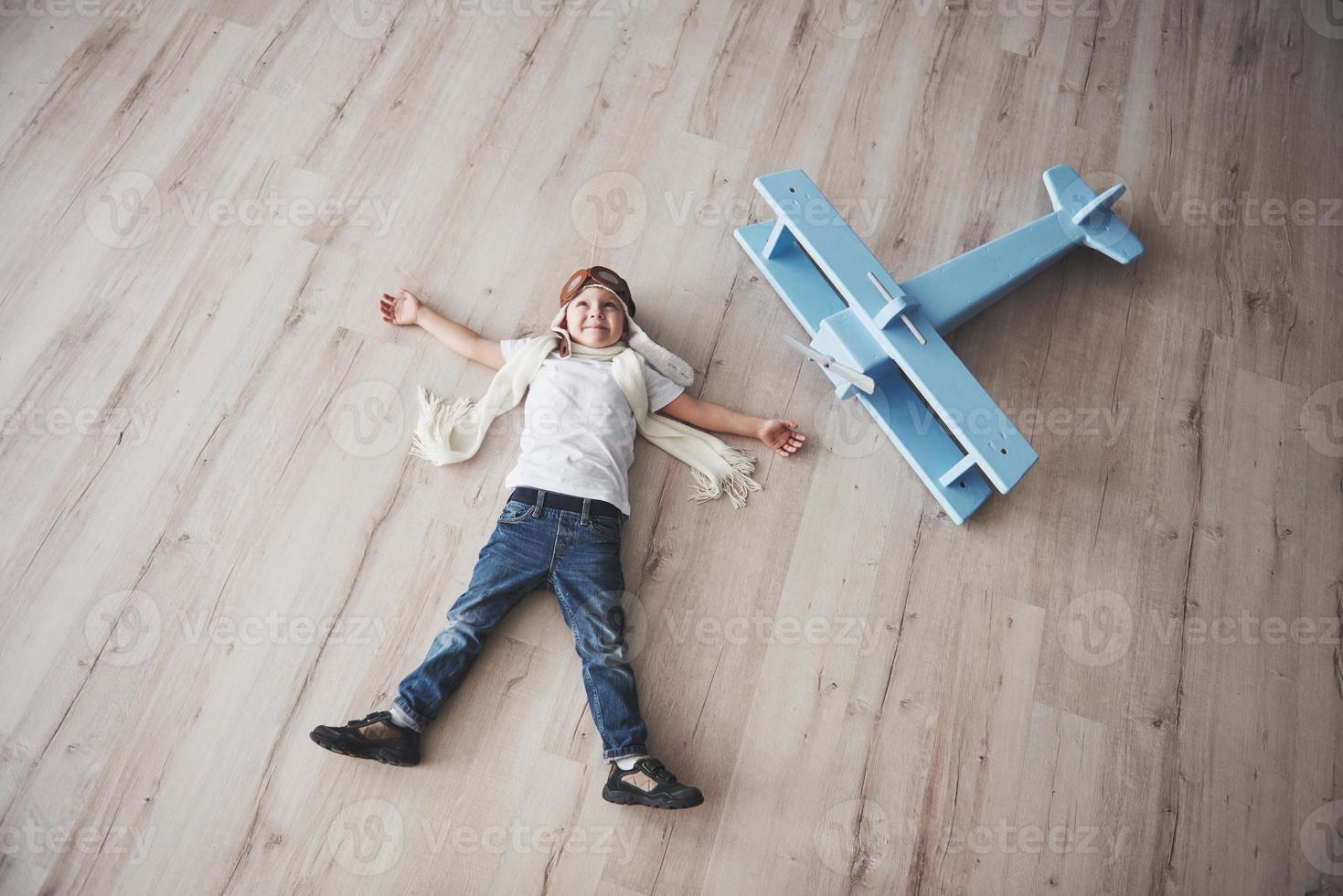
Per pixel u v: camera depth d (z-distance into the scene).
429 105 1.94
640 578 1.58
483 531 1.59
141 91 1.88
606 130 1.96
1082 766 1.54
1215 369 1.88
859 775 1.49
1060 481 1.74
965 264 1.76
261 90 1.92
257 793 1.40
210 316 1.71
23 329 1.66
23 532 1.52
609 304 1.66
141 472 1.58
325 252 1.78
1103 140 2.10
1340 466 1.82
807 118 2.03
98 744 1.40
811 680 1.54
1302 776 1.58
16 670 1.43
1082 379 1.84
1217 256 2.00
